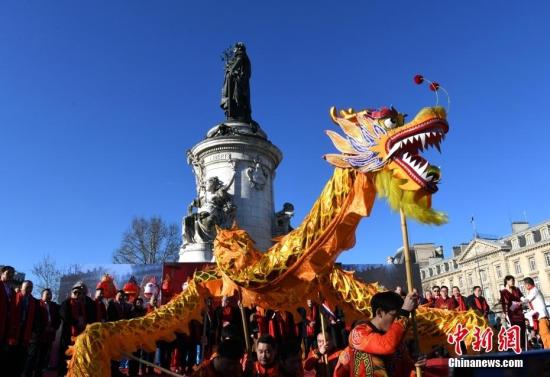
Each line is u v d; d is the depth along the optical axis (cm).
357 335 384
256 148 2244
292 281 624
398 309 387
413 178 481
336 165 569
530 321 1366
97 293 1214
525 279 1273
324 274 663
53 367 1359
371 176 540
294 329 935
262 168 2250
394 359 386
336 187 577
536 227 6600
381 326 388
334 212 577
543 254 6388
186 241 2086
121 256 4725
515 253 6800
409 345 676
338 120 581
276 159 2372
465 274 7650
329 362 574
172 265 1814
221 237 701
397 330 367
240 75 2677
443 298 1398
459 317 598
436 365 547
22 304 1017
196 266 1825
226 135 2217
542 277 6350
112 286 1360
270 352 527
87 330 632
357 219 567
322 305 671
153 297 1409
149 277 2220
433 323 613
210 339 1049
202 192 2208
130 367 1107
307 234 601
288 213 2325
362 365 373
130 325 661
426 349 620
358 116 557
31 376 1061
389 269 2283
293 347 519
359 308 648
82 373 599
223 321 988
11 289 1000
